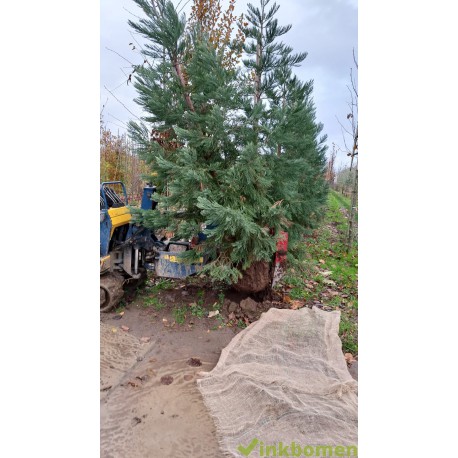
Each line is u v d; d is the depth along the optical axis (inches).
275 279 166.9
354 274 213.2
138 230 166.7
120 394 105.0
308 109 177.9
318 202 202.1
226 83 140.6
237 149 151.2
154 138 176.2
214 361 123.6
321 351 114.4
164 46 143.9
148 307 163.6
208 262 162.1
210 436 89.4
